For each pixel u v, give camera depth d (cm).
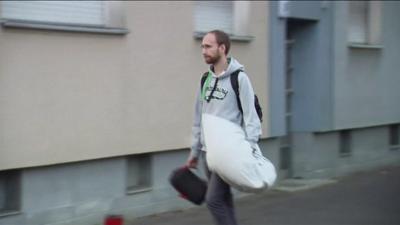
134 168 810
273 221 775
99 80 739
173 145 830
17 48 660
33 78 675
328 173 1135
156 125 807
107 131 750
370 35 1263
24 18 682
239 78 551
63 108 704
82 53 720
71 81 710
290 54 1116
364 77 1220
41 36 680
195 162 591
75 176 729
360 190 991
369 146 1254
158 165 823
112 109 754
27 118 671
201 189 583
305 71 1108
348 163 1188
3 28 648
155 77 802
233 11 950
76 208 730
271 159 1009
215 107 559
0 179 680
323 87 1111
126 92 769
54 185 709
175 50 827
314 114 1100
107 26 761
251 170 545
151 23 795
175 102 830
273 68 991
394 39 1317
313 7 1078
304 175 1095
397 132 1341
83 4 740
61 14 718
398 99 1327
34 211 692
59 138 702
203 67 869
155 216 809
